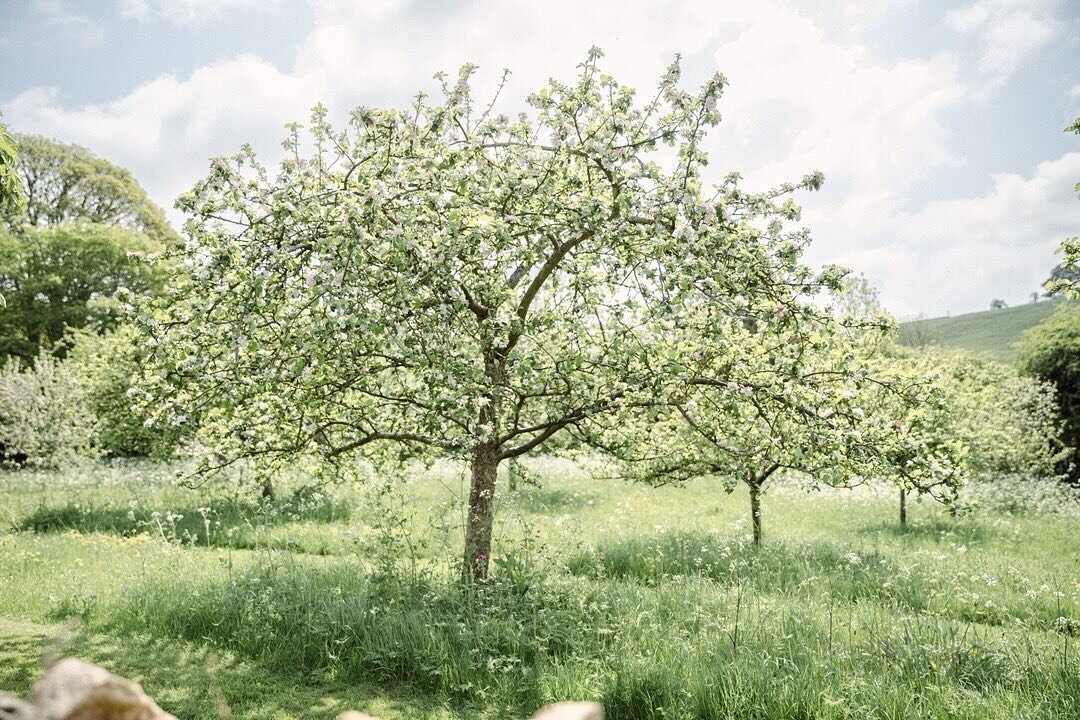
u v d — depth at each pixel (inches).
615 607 324.8
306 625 300.0
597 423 332.5
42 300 1444.4
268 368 284.5
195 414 293.1
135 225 1750.7
